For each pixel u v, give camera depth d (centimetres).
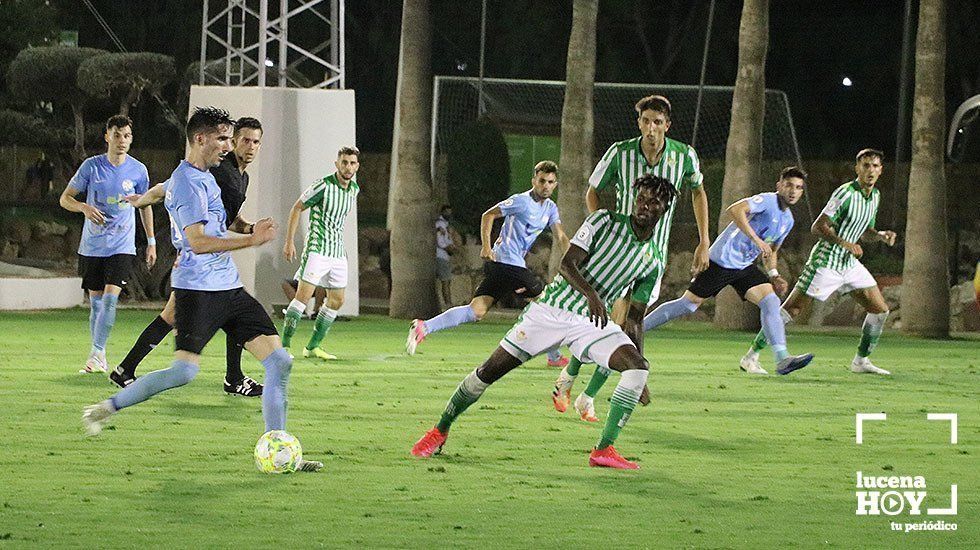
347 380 3092
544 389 2988
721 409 2722
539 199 3344
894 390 3145
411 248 5291
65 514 1603
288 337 3572
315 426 2361
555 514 1658
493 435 2284
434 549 1467
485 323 5225
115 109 8244
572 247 1978
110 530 1524
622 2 9869
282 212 5100
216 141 1923
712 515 1672
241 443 2139
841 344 4662
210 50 9812
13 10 8362
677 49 9806
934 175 5128
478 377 2016
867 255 6694
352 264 5281
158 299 5794
